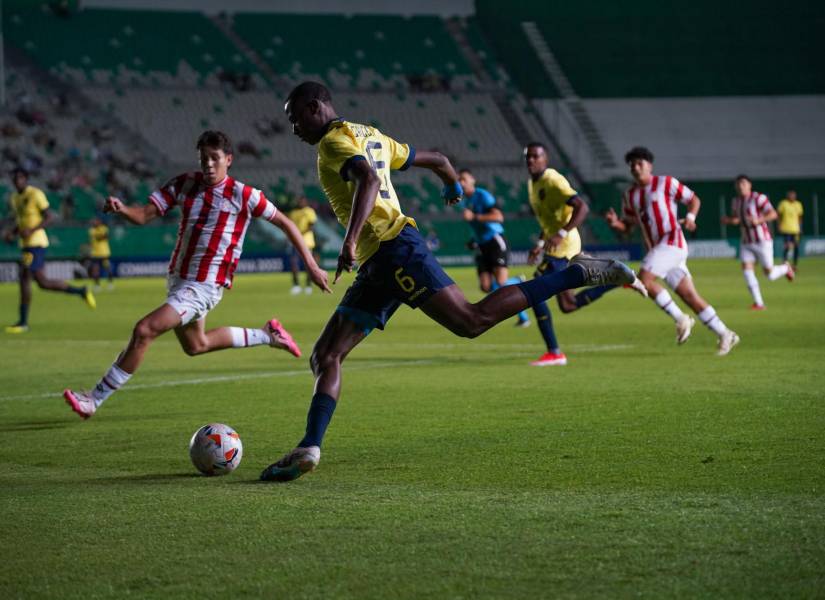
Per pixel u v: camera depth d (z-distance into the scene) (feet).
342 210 23.00
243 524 18.16
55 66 184.75
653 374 40.01
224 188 29.96
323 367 22.99
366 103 199.52
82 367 46.96
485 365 44.70
